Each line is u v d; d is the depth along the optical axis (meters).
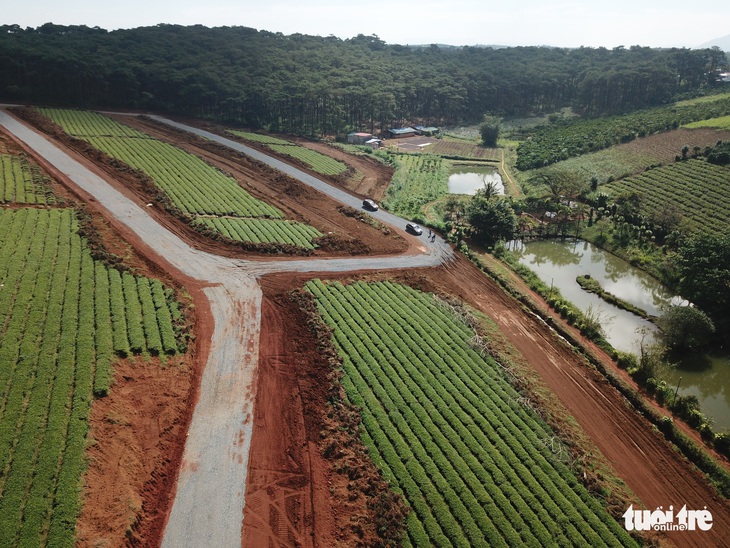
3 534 36.56
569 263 96.31
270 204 103.69
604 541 41.06
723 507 45.72
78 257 72.06
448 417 52.03
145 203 94.25
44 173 99.25
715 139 143.00
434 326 67.00
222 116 174.50
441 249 92.94
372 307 70.81
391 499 43.25
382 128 192.25
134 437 46.94
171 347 58.00
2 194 87.12
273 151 140.00
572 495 44.59
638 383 60.34
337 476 45.72
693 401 56.34
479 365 60.38
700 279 76.12
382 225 100.19
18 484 39.94
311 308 69.06
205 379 55.62
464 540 40.34
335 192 116.38
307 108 181.38
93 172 103.62
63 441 44.31
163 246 81.19
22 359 51.97
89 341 55.72
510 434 50.47
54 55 158.62
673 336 66.81
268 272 78.12
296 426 50.69
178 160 119.81
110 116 150.25
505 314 74.31
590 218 108.44
